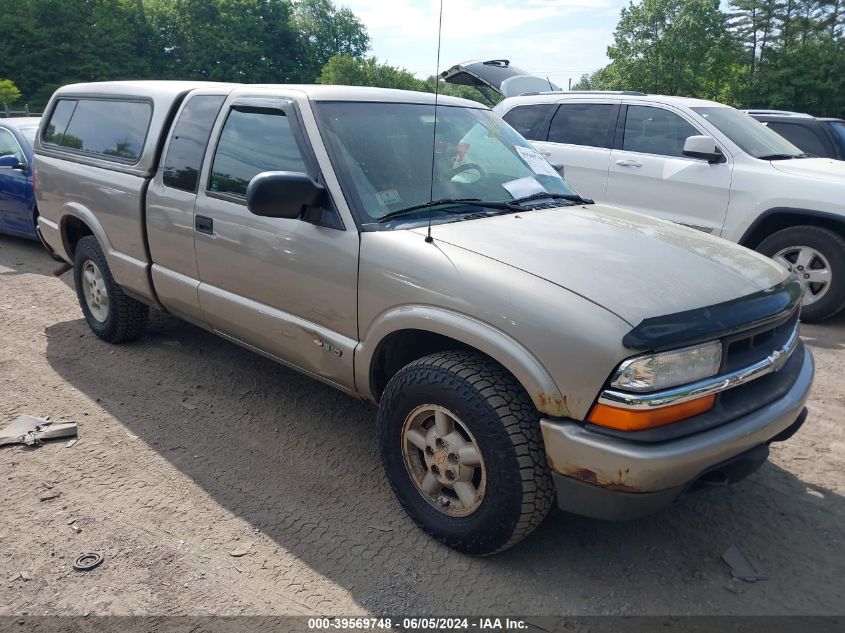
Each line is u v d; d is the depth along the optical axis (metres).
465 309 2.58
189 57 71.31
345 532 2.97
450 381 2.61
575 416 2.35
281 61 78.81
